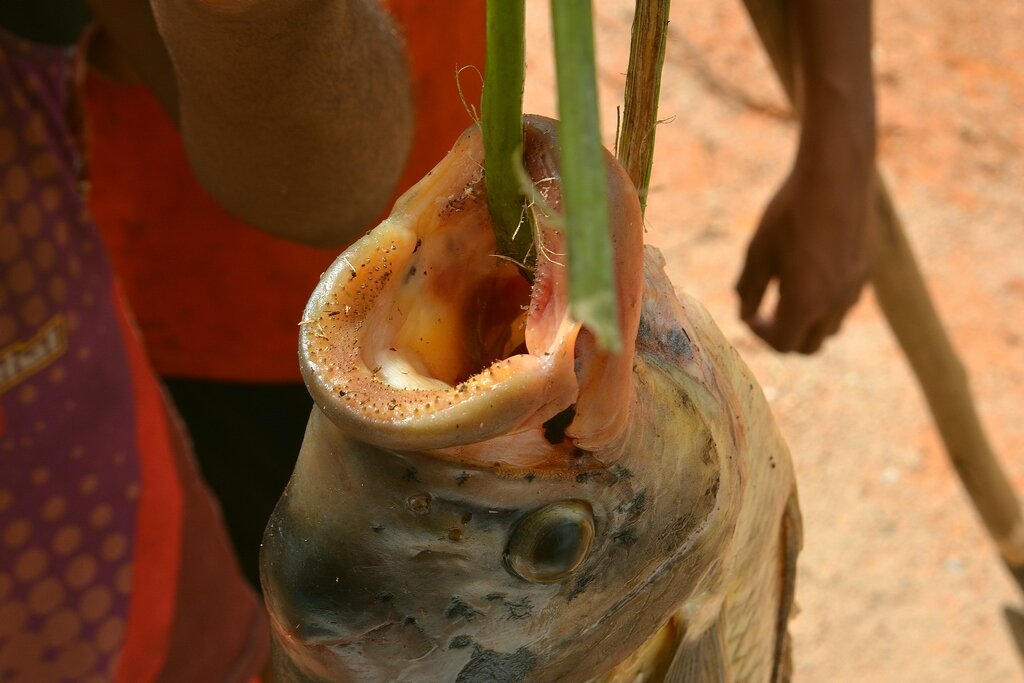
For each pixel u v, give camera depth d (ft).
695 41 10.57
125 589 3.63
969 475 4.72
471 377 2.21
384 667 2.43
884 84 10.45
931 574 7.51
